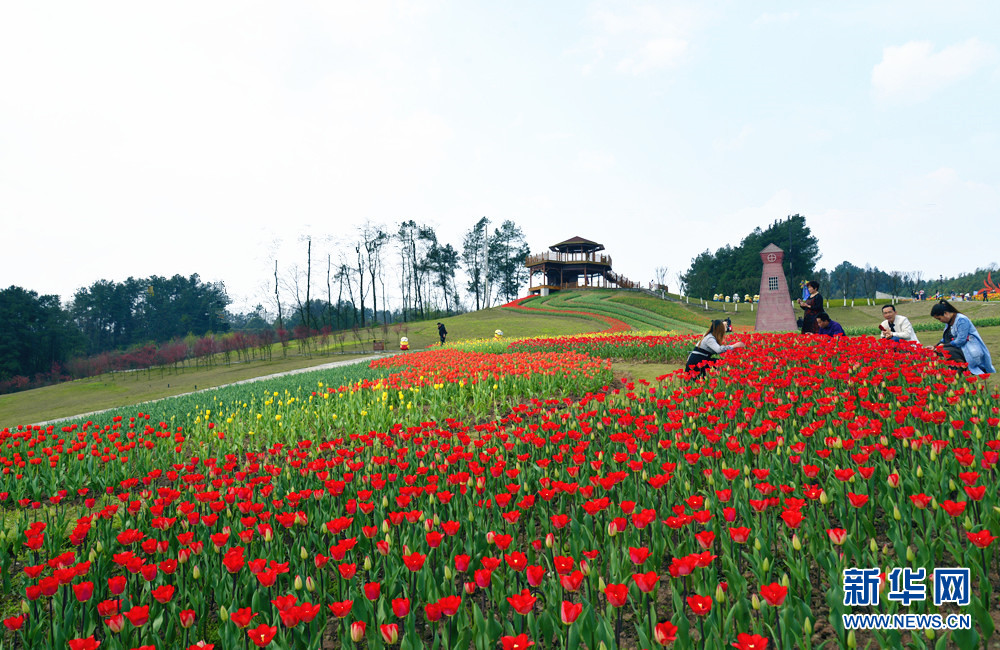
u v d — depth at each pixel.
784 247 99.50
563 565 2.62
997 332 17.42
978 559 2.89
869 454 4.28
